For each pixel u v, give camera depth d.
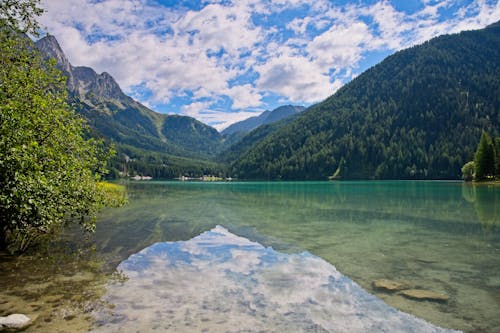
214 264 12.57
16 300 8.51
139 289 9.59
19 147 9.64
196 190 73.25
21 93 11.93
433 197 46.34
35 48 14.12
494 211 29.55
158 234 18.78
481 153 82.62
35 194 10.67
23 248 13.87
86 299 8.71
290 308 8.35
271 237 18.16
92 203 15.41
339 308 8.41
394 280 10.77
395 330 7.24
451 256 13.94
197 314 7.87
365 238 17.83
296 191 67.69
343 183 116.12
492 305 8.68
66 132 13.28
